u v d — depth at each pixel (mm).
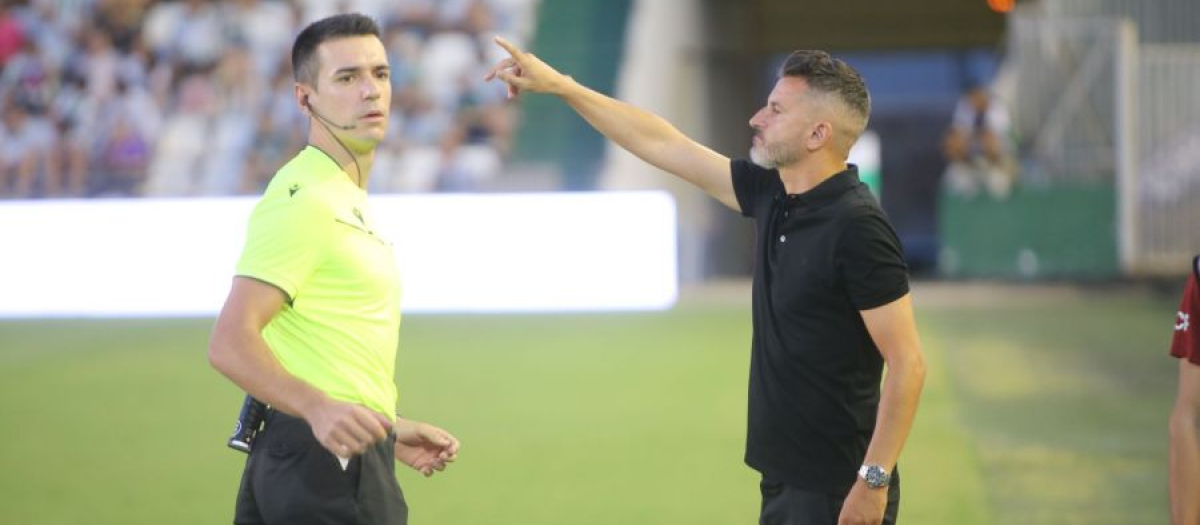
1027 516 16688
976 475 18859
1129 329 33219
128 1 49125
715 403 24500
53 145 47406
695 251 45156
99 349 32438
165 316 39000
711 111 49781
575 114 45562
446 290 39406
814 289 9359
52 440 21969
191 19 48750
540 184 44281
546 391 25875
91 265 40406
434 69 46469
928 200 68750
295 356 8984
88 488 18656
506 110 45812
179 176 46812
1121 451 20266
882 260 9188
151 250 40250
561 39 46969
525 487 18469
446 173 44625
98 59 48438
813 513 9562
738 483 18609
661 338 32562
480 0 47875
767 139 9633
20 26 48812
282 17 48625
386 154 45031
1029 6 53312
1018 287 42844
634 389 26000
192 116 47594
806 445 9547
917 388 9156
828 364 9445
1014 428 21984
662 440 21469
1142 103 44781
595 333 33625
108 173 47156
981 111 46156
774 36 57562
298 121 47281
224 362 8383
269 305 8648
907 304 9273
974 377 26766
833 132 9492
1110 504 17234
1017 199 44656
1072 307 37781
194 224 40062
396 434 9969
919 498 17656
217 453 20891
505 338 32938
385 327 9273
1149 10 48125
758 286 9828
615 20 47188
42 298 40594
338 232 8969
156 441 21828
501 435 21969
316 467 8898
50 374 28797
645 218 39031
